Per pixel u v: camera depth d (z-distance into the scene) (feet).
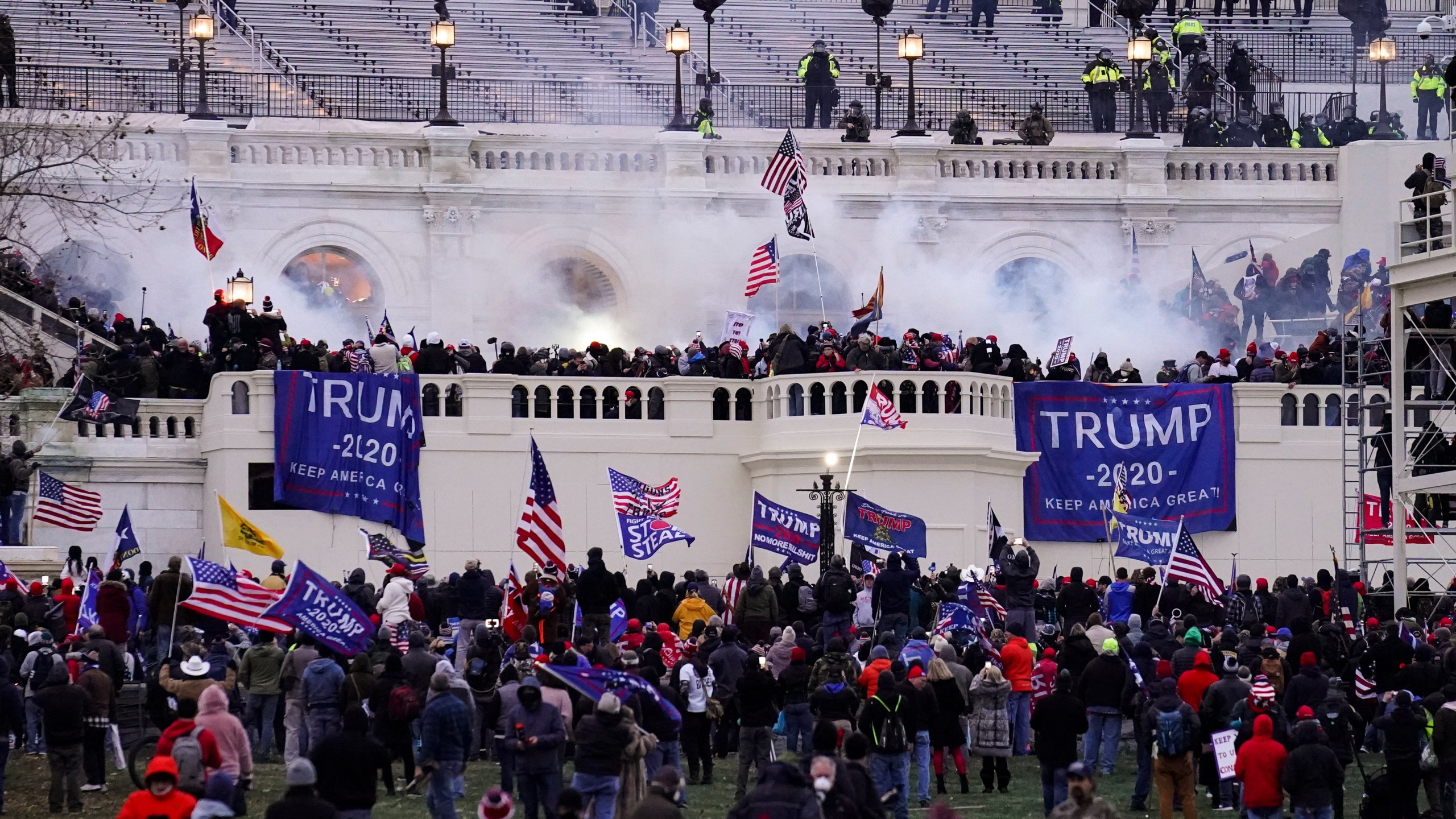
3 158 316.60
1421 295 274.16
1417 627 247.29
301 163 394.32
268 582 229.04
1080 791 138.10
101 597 237.66
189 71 422.82
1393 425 277.85
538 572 250.57
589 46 473.67
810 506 325.01
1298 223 426.51
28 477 305.12
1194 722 187.32
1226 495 338.34
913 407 325.01
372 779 157.79
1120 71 465.06
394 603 248.52
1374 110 504.02
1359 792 211.41
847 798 148.05
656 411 332.19
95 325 346.54
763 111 455.63
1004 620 265.34
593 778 166.20
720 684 212.43
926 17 511.40
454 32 419.54
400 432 320.09
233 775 174.29
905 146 411.95
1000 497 329.93
